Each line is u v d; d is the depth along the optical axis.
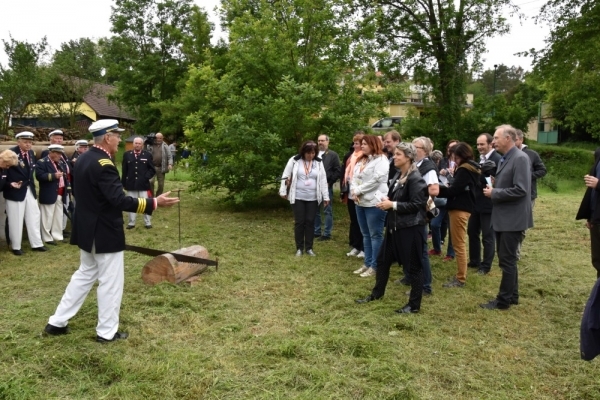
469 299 5.55
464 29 19.50
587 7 20.17
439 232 7.49
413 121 20.56
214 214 11.10
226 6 11.98
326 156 8.69
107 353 4.02
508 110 19.83
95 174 4.05
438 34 19.53
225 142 10.91
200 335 4.46
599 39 20.02
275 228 9.62
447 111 20.02
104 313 4.24
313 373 3.72
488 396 3.52
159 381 3.61
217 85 10.96
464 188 5.71
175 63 29.34
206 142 11.29
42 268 6.62
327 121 10.90
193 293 5.56
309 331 4.52
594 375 3.85
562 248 8.37
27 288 5.79
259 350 4.14
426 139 5.58
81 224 4.12
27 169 7.45
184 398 3.43
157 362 3.89
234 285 5.95
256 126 10.74
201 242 8.28
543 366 3.99
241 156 10.88
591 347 3.23
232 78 11.22
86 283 4.36
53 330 4.35
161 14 29.44
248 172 11.01
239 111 10.77
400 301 5.43
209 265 6.12
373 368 3.82
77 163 4.19
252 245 8.13
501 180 5.20
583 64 20.94
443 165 7.62
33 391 3.46
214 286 5.88
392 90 11.71
